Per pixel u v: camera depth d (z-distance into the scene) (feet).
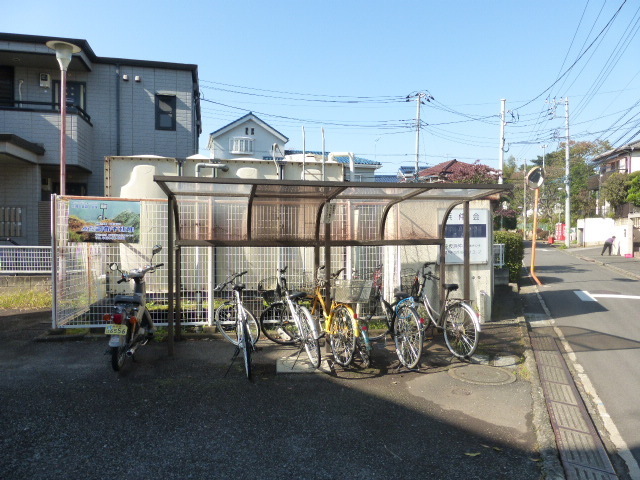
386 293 23.63
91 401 13.84
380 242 20.29
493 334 23.40
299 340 18.85
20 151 37.63
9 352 18.44
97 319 21.75
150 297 22.62
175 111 50.19
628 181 91.97
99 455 10.76
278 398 14.47
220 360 18.04
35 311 25.93
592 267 66.49
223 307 21.08
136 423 12.47
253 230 19.76
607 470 10.91
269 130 98.99
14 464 10.27
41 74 45.68
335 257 25.23
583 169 144.05
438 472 10.43
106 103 48.21
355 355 18.90
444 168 83.82
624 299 36.91
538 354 20.86
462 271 24.85
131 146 48.83
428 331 22.21
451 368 17.81
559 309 33.12
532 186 43.52
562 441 12.29
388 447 11.51
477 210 25.61
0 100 41.52
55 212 20.38
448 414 13.60
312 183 15.55
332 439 11.84
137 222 20.89
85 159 44.06
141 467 10.30
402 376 16.81
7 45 41.57
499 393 15.31
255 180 15.19
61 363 17.21
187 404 13.82
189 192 17.29
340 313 17.93
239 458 10.80
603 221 115.34
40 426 12.14
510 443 11.91
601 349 22.20
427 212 22.76
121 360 16.11
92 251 21.90
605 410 14.93
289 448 11.32
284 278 21.71
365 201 20.43
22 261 29.17
